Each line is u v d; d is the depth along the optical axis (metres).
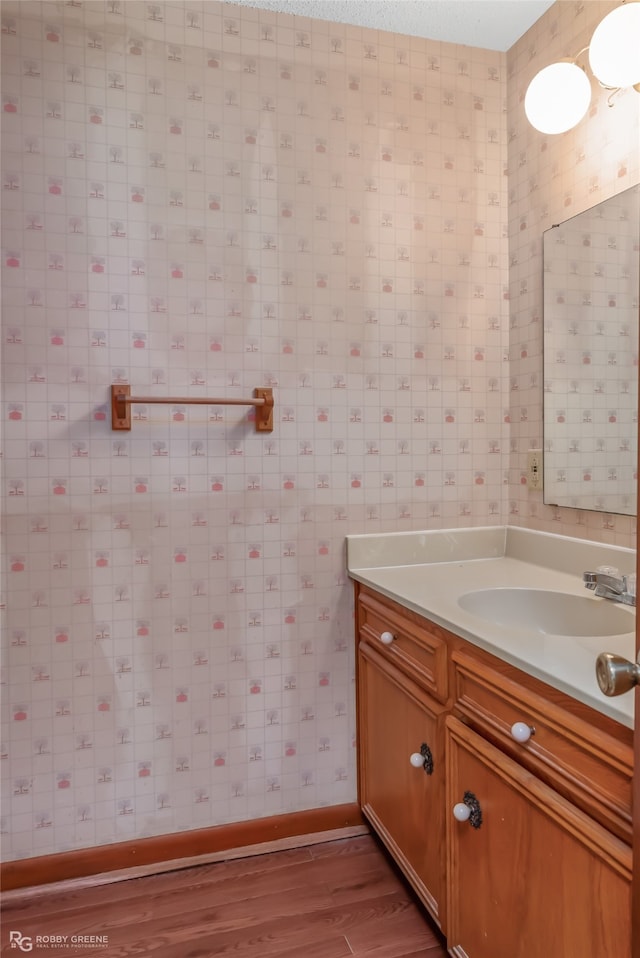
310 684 1.78
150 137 1.59
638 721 0.70
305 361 1.73
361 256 1.77
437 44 1.82
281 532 1.73
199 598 1.68
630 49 1.24
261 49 1.67
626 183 1.44
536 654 1.00
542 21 1.71
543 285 1.73
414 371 1.83
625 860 0.78
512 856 1.04
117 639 1.62
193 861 1.68
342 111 1.74
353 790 1.83
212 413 1.66
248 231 1.67
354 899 1.54
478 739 1.14
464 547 1.88
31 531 1.55
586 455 1.58
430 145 1.82
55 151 1.53
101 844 1.63
